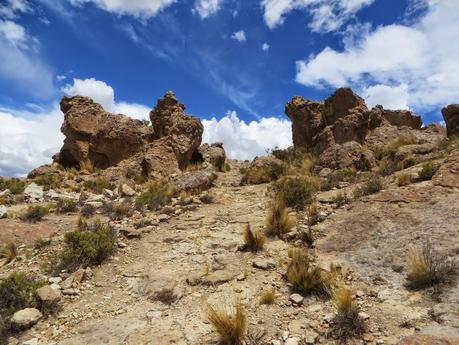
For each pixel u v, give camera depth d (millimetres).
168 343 5680
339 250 8266
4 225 11227
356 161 15945
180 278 7855
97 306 7074
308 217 9836
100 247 9008
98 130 22859
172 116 23078
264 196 14055
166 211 12836
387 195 10422
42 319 6688
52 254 9414
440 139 18906
